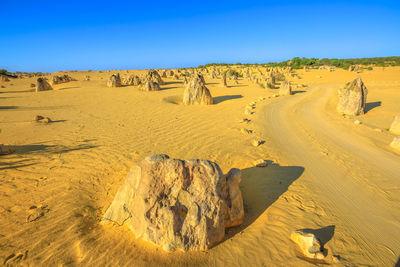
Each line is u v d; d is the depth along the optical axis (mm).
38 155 8688
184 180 4312
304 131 13297
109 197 6125
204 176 4379
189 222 4074
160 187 4285
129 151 9352
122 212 4688
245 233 4672
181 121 14492
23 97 23391
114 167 7875
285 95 28828
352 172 7977
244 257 4043
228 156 9094
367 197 6383
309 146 10727
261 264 3895
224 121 14750
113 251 4074
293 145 10836
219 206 4336
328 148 10492
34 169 7500
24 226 4762
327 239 4512
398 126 12969
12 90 29641
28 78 53938
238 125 13859
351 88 18266
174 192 4266
